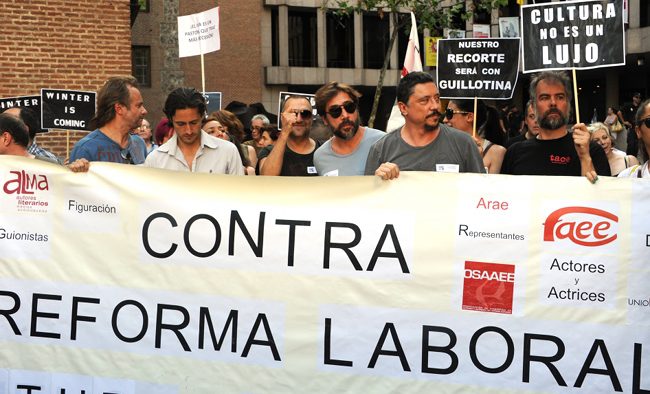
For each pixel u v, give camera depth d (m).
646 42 26.69
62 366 4.50
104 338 4.46
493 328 4.05
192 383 4.37
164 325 4.40
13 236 4.55
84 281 4.48
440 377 4.10
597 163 5.10
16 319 4.54
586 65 5.66
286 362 4.27
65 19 13.35
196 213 4.39
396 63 36.12
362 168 5.39
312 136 7.40
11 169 4.55
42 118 9.23
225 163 5.38
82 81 13.51
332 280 4.23
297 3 33.78
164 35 17.58
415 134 4.73
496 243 4.07
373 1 20.73
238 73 32.91
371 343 4.18
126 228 4.46
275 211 4.30
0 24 12.94
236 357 4.33
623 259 3.94
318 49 34.56
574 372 3.97
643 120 4.93
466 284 4.09
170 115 5.07
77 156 5.26
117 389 4.45
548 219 4.02
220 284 4.35
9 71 13.04
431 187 4.16
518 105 33.53
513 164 5.19
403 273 4.15
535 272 4.02
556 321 3.99
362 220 4.21
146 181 4.46
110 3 13.64
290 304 4.27
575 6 5.66
